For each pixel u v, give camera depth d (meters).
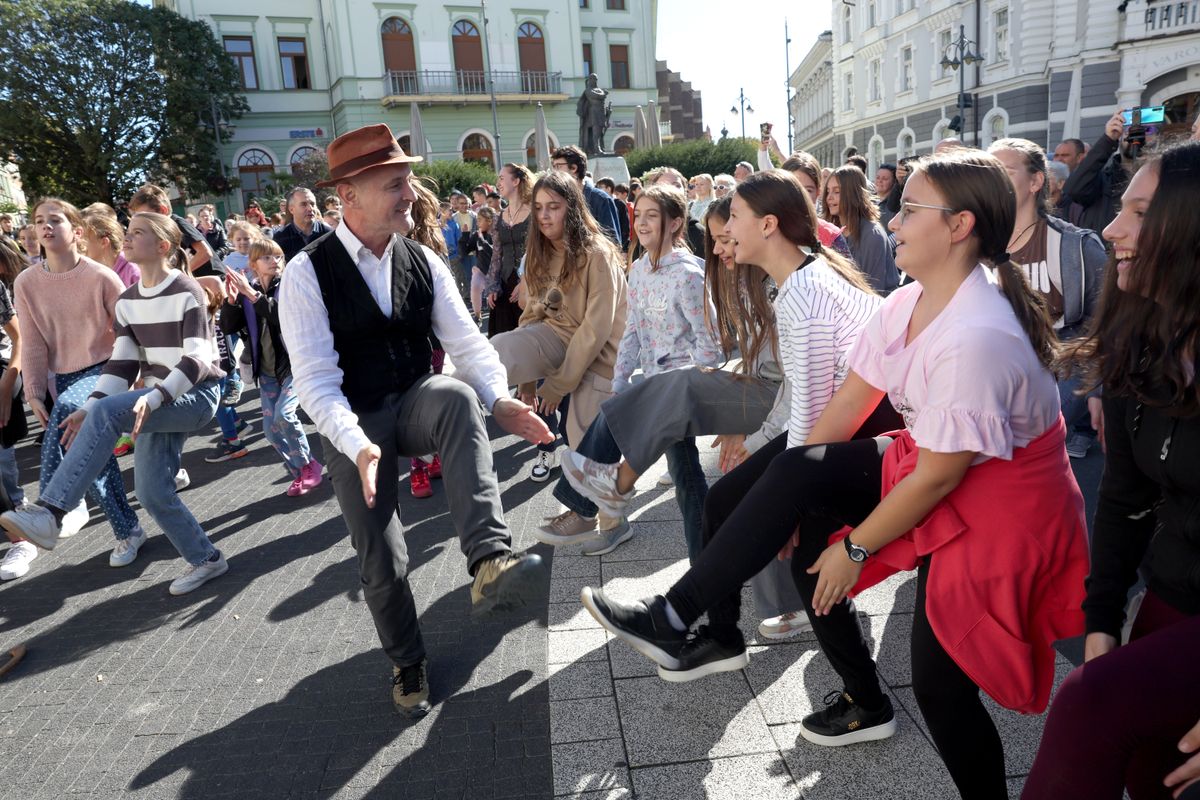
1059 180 5.06
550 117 36.03
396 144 2.46
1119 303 1.49
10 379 4.38
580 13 36.62
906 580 3.19
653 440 2.71
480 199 12.85
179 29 29.89
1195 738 1.27
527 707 2.64
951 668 1.75
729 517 1.89
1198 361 1.33
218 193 32.09
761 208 2.28
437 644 3.08
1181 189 1.33
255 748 2.53
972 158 1.64
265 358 4.80
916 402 1.69
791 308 2.22
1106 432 1.59
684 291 3.14
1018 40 27.20
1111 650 1.46
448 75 33.97
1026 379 1.58
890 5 34.97
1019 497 1.64
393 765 2.40
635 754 2.31
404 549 2.60
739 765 2.22
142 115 29.94
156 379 3.63
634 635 1.92
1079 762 1.32
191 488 5.30
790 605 2.77
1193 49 22.84
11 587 3.88
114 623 3.45
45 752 2.58
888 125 36.59
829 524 1.98
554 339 3.85
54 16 27.73
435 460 5.07
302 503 4.86
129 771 2.46
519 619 3.22
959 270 1.67
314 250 2.45
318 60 33.69
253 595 3.64
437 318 2.66
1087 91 24.94
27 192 30.52
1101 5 24.09
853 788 2.10
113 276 4.24
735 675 2.65
